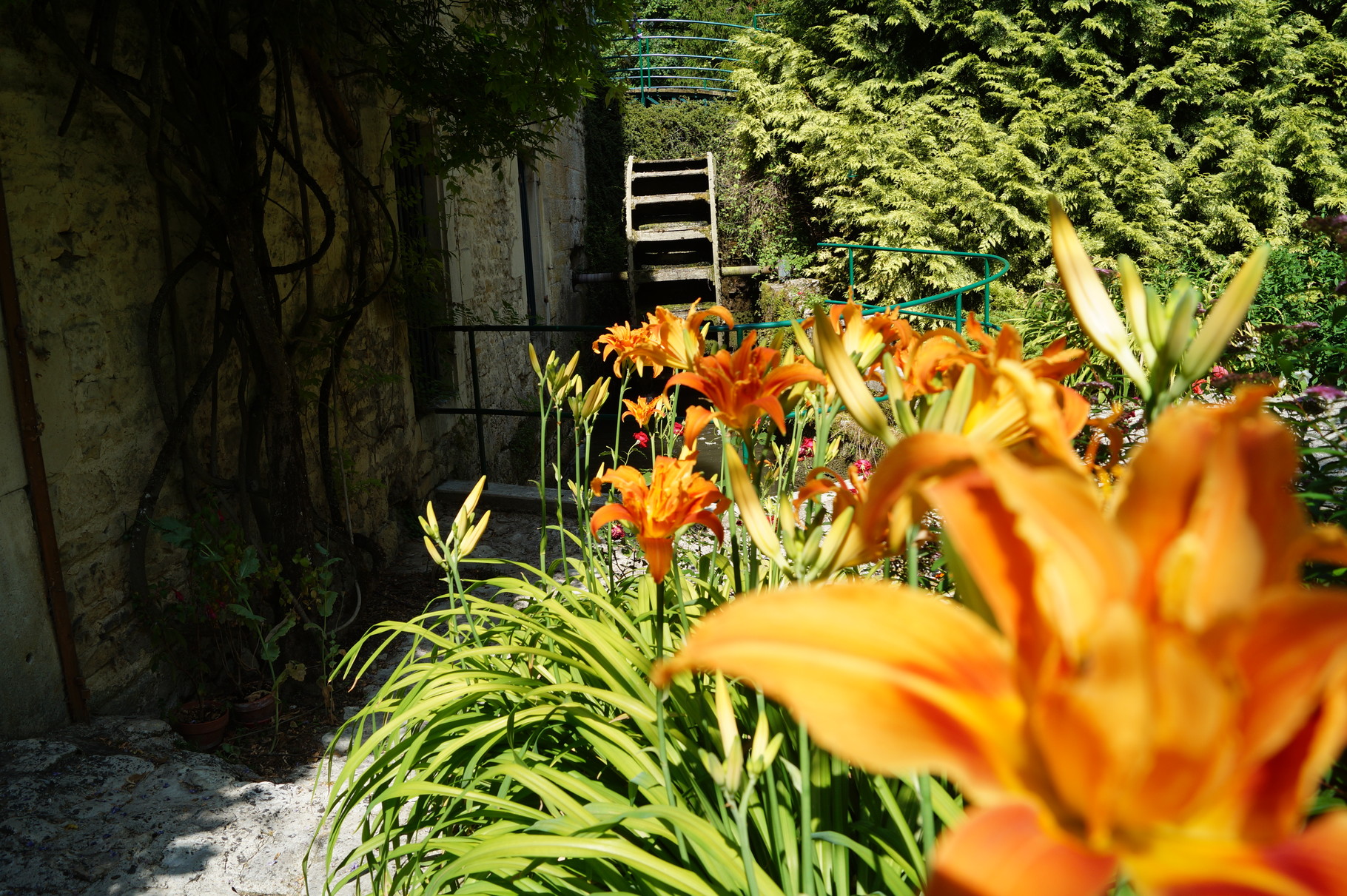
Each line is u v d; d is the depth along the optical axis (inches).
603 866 52.7
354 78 194.2
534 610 88.7
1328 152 423.8
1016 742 17.9
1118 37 440.8
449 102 179.6
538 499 228.7
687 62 667.4
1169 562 17.7
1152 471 18.2
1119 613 15.5
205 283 142.8
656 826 53.1
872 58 461.4
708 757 41.0
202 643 134.0
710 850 47.3
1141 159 422.6
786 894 45.7
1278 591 16.1
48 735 108.7
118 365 123.5
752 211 521.7
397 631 81.3
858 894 48.8
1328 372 96.3
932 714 18.0
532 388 375.2
